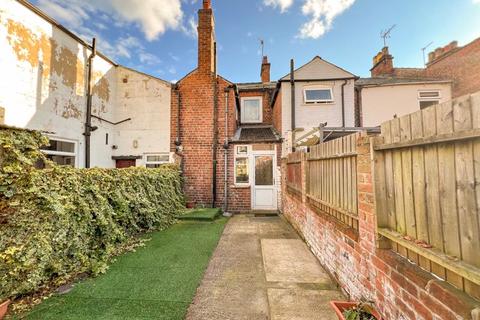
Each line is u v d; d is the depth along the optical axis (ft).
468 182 3.99
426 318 4.77
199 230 19.43
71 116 21.65
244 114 36.73
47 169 10.09
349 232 8.79
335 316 7.93
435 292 4.54
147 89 29.22
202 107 28.91
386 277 6.30
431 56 35.47
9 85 15.98
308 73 29.63
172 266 12.12
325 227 11.79
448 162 4.43
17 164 8.78
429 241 4.94
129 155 28.71
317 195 13.50
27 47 17.25
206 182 28.43
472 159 3.92
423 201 5.12
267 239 17.04
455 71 30.89
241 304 8.76
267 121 36.24
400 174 5.95
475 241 3.84
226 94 28.96
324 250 11.93
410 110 29.76
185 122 28.89
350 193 8.96
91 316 7.93
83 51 23.22
